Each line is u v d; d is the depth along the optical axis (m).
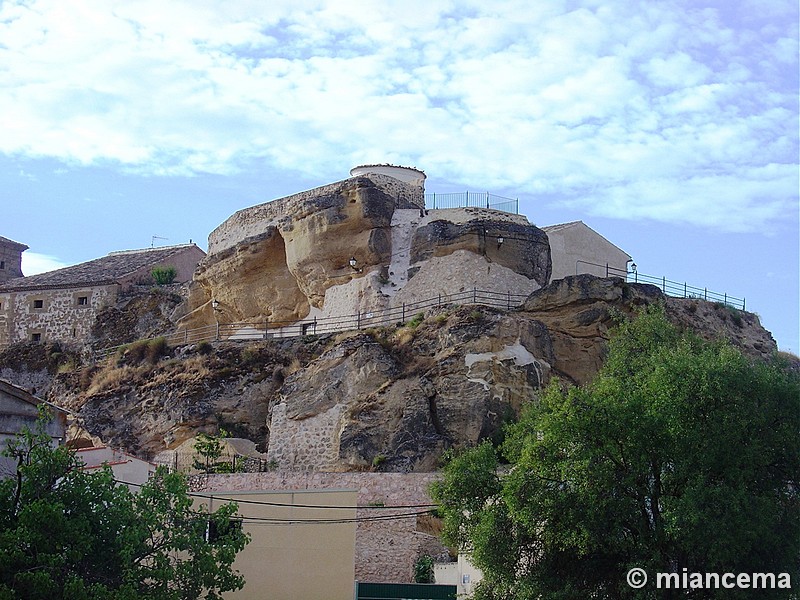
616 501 29.23
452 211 56.12
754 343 58.19
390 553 40.72
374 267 55.81
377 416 47.84
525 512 29.73
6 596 26.33
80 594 27.03
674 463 29.50
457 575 36.94
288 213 59.00
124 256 75.44
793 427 30.27
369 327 53.59
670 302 54.84
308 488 43.19
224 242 62.19
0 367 67.94
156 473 31.59
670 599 28.55
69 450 30.44
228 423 53.97
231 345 56.97
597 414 29.86
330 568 36.81
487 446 34.00
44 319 69.25
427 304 53.91
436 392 47.81
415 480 42.28
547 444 30.17
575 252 59.31
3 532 27.92
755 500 28.77
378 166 60.44
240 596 36.81
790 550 29.17
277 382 54.50
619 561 29.80
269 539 37.25
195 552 30.09
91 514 29.14
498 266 54.09
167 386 56.12
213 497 37.56
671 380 30.48
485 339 48.16
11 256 78.38
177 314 65.44
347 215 56.25
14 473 32.50
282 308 59.28
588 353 50.31
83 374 60.31
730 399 29.86
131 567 29.03
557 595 29.41
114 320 67.75
